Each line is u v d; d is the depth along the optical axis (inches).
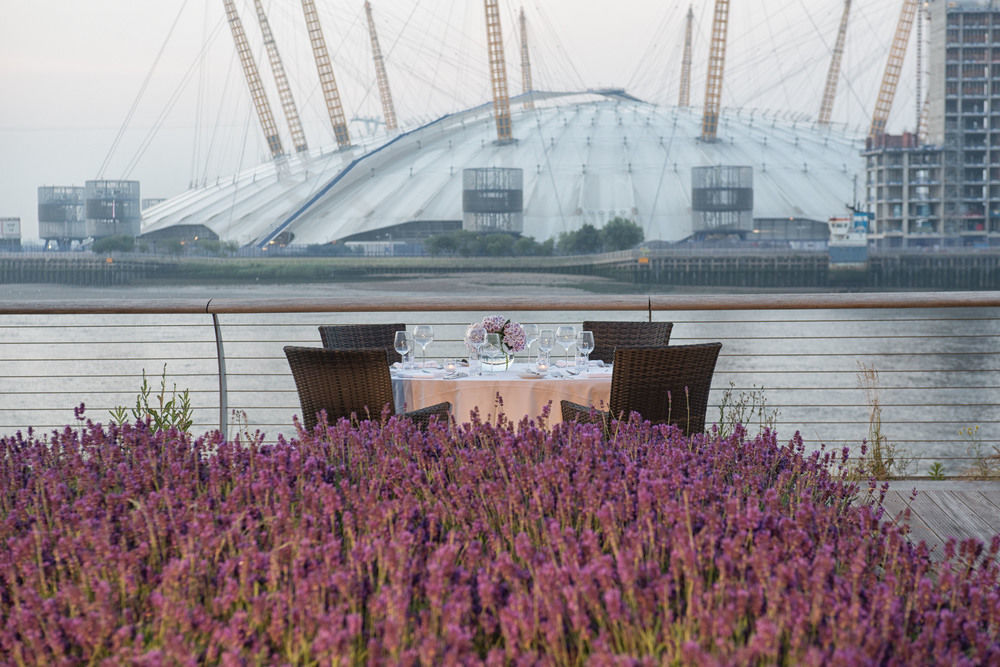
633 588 45.7
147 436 78.4
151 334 989.2
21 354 900.6
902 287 2851.9
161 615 45.7
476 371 162.7
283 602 47.2
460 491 61.5
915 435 584.1
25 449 76.2
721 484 66.0
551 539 52.8
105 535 53.7
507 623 42.9
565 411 147.3
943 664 43.8
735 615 43.7
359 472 71.9
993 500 139.6
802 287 2871.6
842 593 48.6
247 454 71.4
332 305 166.9
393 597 45.4
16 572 52.4
